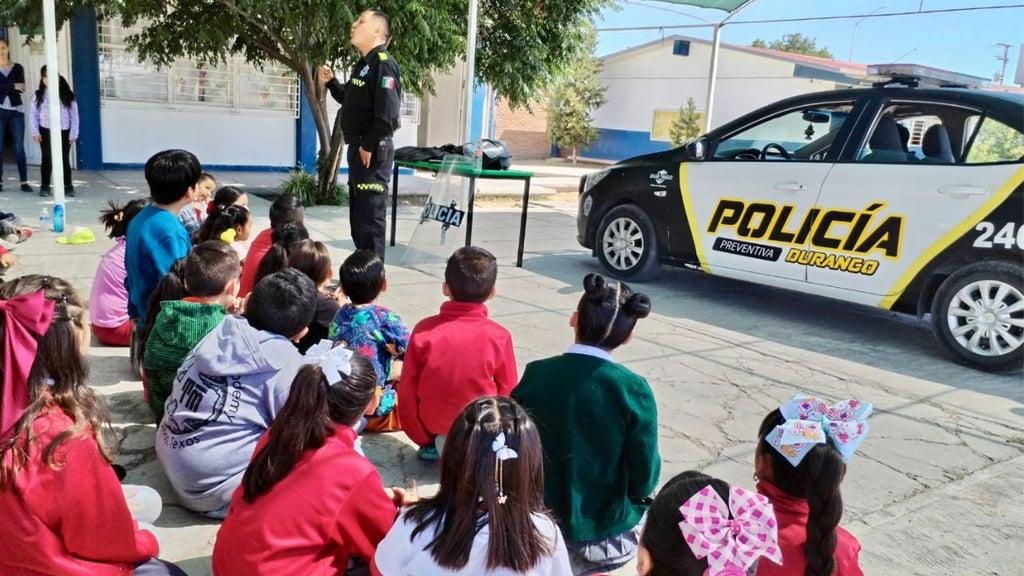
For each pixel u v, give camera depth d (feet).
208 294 9.78
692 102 72.79
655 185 19.72
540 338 15.42
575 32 35.73
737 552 4.59
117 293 13.33
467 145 20.75
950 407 13.15
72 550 5.70
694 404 12.63
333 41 25.76
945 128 15.39
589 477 7.38
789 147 18.08
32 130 27.07
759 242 17.72
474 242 25.84
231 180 37.06
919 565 8.49
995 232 14.32
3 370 5.27
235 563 6.12
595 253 21.62
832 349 16.16
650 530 5.06
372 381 6.49
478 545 5.23
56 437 5.37
